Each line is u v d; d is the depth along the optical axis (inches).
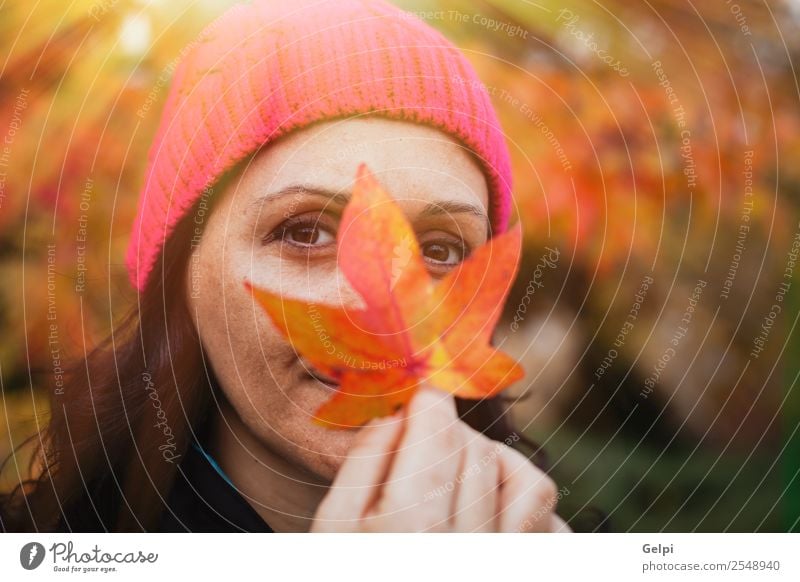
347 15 30.9
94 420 33.3
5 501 33.7
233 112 29.8
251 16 30.8
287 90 29.9
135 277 32.0
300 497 33.1
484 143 31.4
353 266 31.8
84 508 33.5
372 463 33.0
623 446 36.4
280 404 32.4
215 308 31.5
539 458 35.8
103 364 33.4
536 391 35.9
